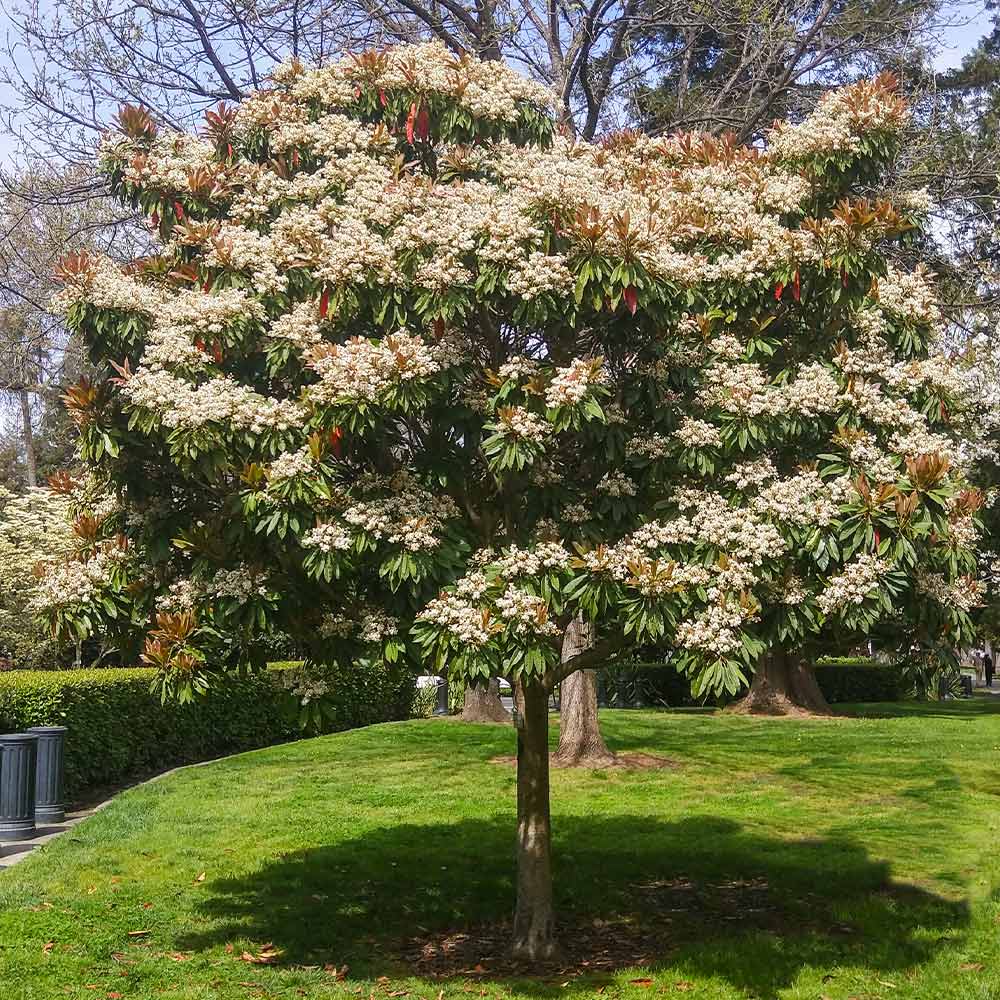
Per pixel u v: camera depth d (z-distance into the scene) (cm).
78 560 640
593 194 617
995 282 1580
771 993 604
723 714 1986
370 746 1479
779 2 1510
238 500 580
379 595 593
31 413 3375
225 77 1507
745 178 721
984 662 3853
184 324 609
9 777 1018
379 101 744
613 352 644
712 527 567
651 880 826
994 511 1576
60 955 645
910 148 1448
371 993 612
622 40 1578
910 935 688
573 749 1302
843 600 561
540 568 570
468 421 598
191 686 592
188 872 845
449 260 577
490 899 786
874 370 651
